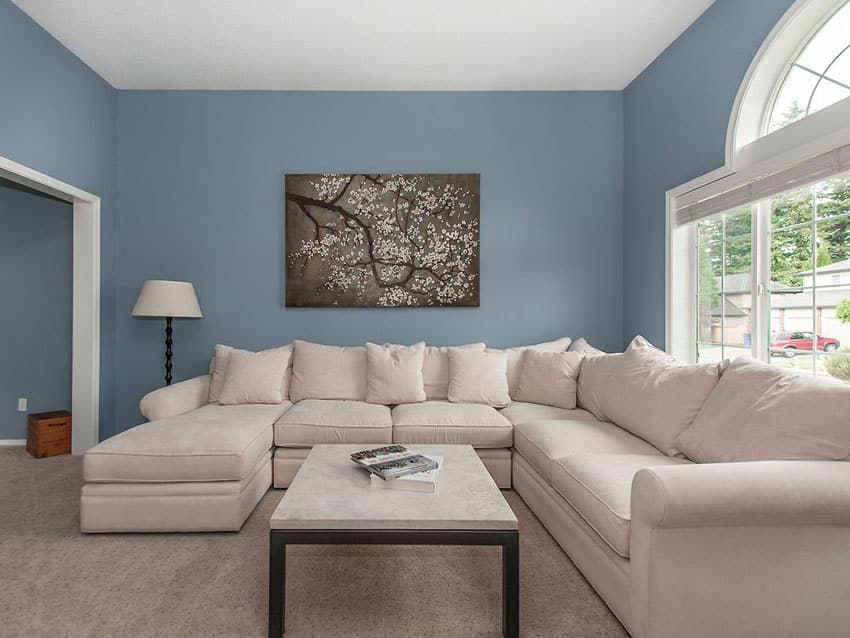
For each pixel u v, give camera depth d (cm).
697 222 324
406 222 397
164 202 397
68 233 406
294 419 298
